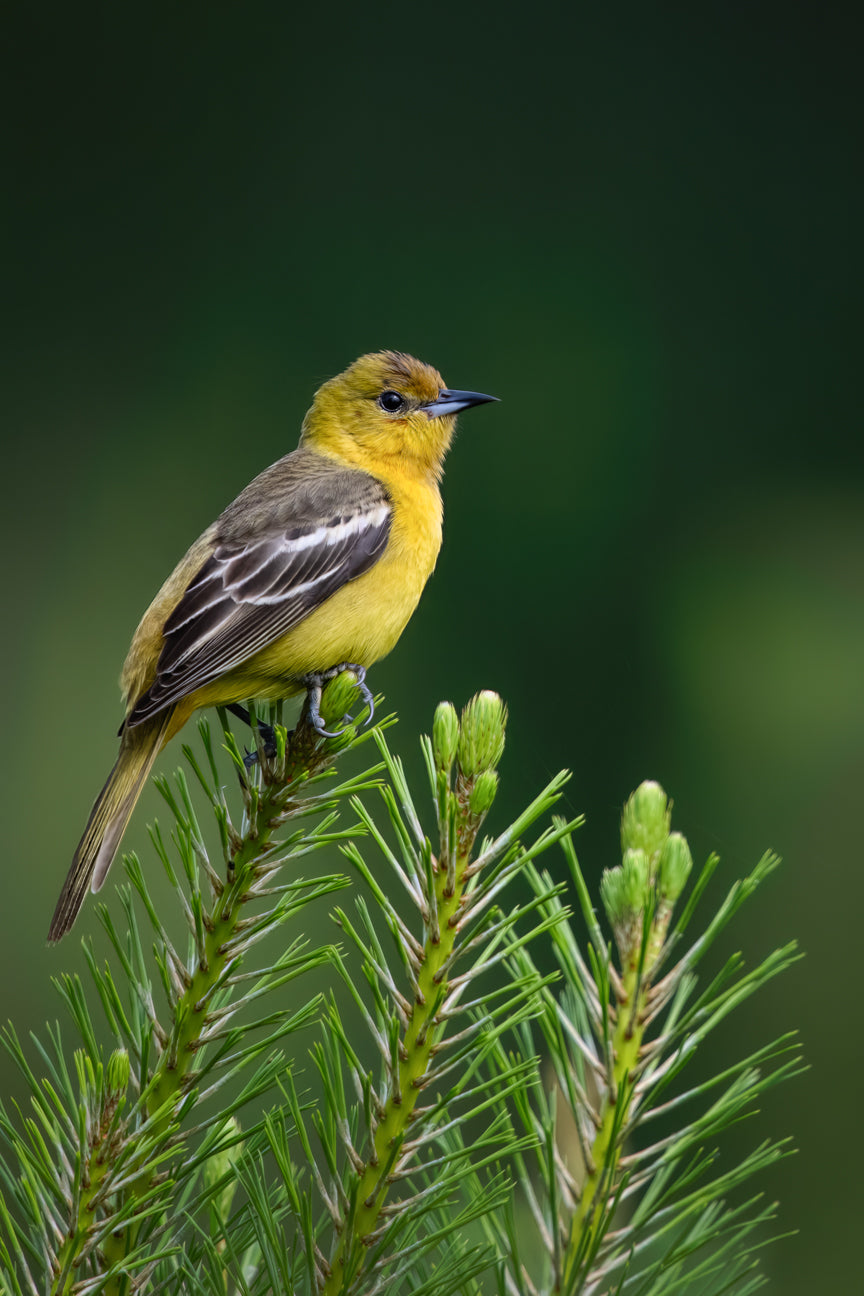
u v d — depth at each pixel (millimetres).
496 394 14742
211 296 15695
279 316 15602
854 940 10156
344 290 15633
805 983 9703
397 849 10375
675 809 11977
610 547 13805
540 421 14531
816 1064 9102
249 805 3803
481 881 3404
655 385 14820
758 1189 8258
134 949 3590
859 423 14633
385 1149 3311
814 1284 7855
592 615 13430
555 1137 3457
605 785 12328
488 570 13555
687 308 15195
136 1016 3514
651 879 3393
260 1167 3410
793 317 15336
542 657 13125
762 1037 9445
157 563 14461
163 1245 3576
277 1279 3244
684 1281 3326
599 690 12930
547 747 12547
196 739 10242
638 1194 3877
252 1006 9438
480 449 14234
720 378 14797
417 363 7785
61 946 10117
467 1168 3275
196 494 14898
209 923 3611
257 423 15219
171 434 15211
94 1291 3188
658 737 12672
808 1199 8266
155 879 10039
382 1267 3273
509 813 11977
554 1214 3273
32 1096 3342
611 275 15438
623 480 14336
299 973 3480
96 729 13164
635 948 3439
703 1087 3250
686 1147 3301
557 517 13922
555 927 3514
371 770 3664
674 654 13164
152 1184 3408
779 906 10328
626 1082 3244
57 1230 3258
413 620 13062
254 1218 3426
